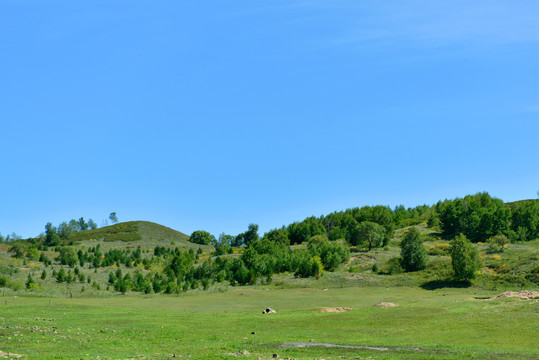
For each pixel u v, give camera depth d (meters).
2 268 106.38
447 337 38.81
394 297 76.62
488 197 175.88
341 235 164.50
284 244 149.12
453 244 92.88
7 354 26.20
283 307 69.38
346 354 30.56
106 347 31.83
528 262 96.94
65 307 59.91
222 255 148.75
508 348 33.00
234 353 30.14
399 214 186.25
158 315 54.84
